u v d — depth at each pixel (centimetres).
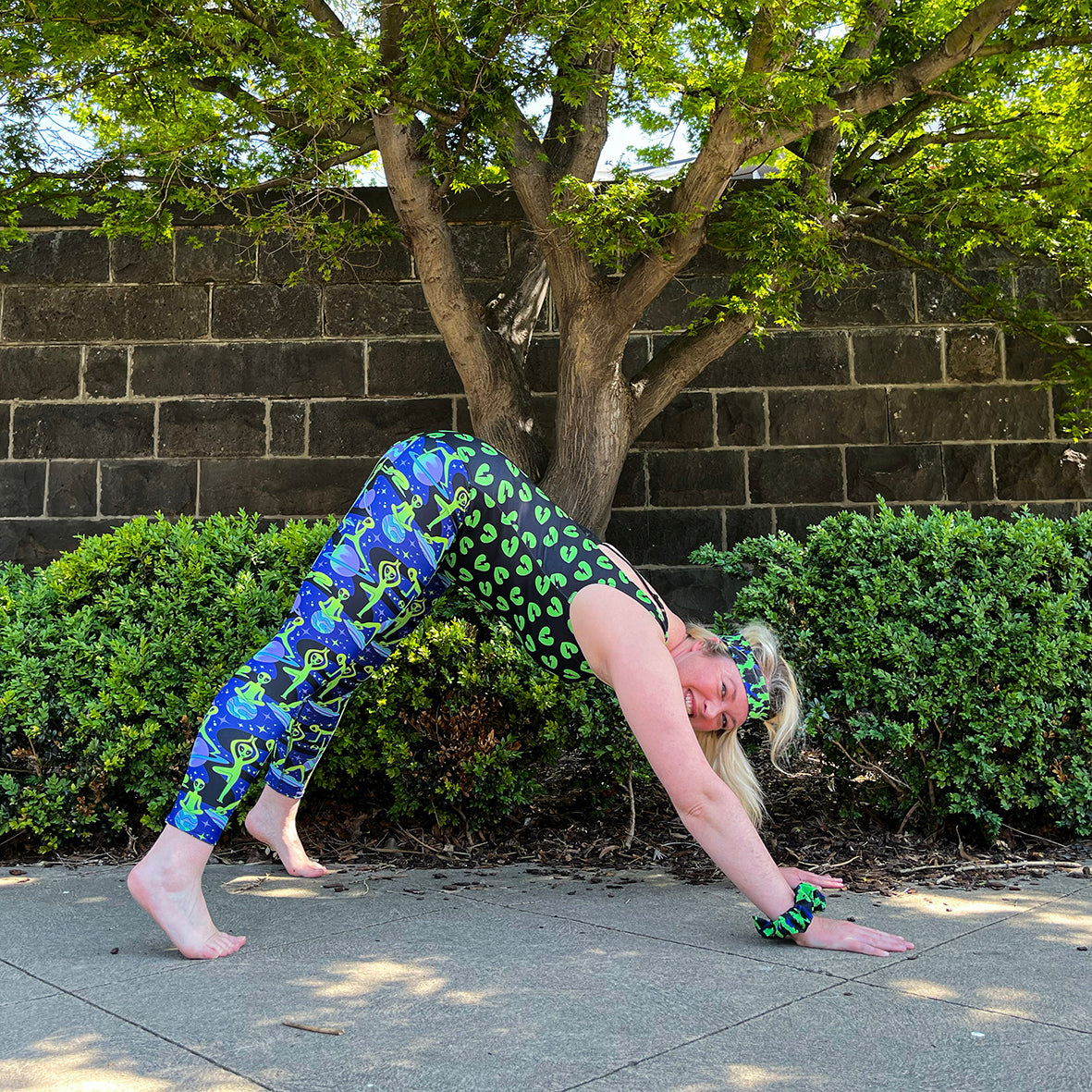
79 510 571
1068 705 350
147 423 574
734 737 278
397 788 354
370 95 382
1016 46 434
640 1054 176
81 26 400
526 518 273
